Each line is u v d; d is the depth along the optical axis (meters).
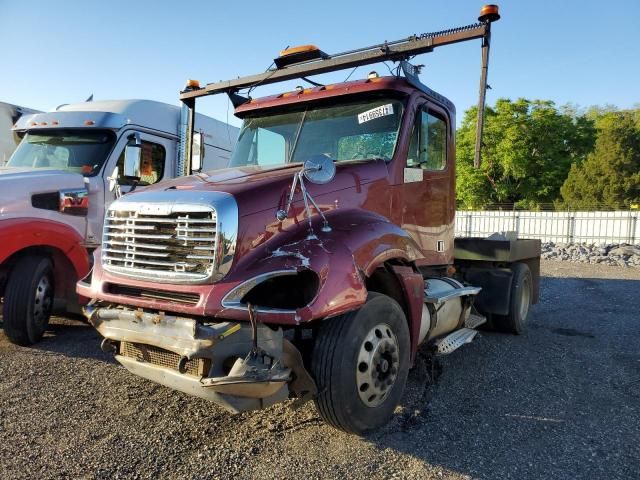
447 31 4.63
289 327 3.23
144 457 3.32
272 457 3.36
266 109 5.24
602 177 40.72
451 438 3.69
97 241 6.86
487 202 42.59
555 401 4.43
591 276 13.31
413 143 4.80
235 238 3.12
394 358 3.71
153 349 3.37
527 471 3.25
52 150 7.47
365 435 3.67
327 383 3.29
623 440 3.69
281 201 3.44
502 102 40.22
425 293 4.76
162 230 3.32
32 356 5.39
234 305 2.98
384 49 4.91
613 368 5.38
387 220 4.05
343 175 4.02
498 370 5.28
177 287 3.17
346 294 3.17
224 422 3.87
